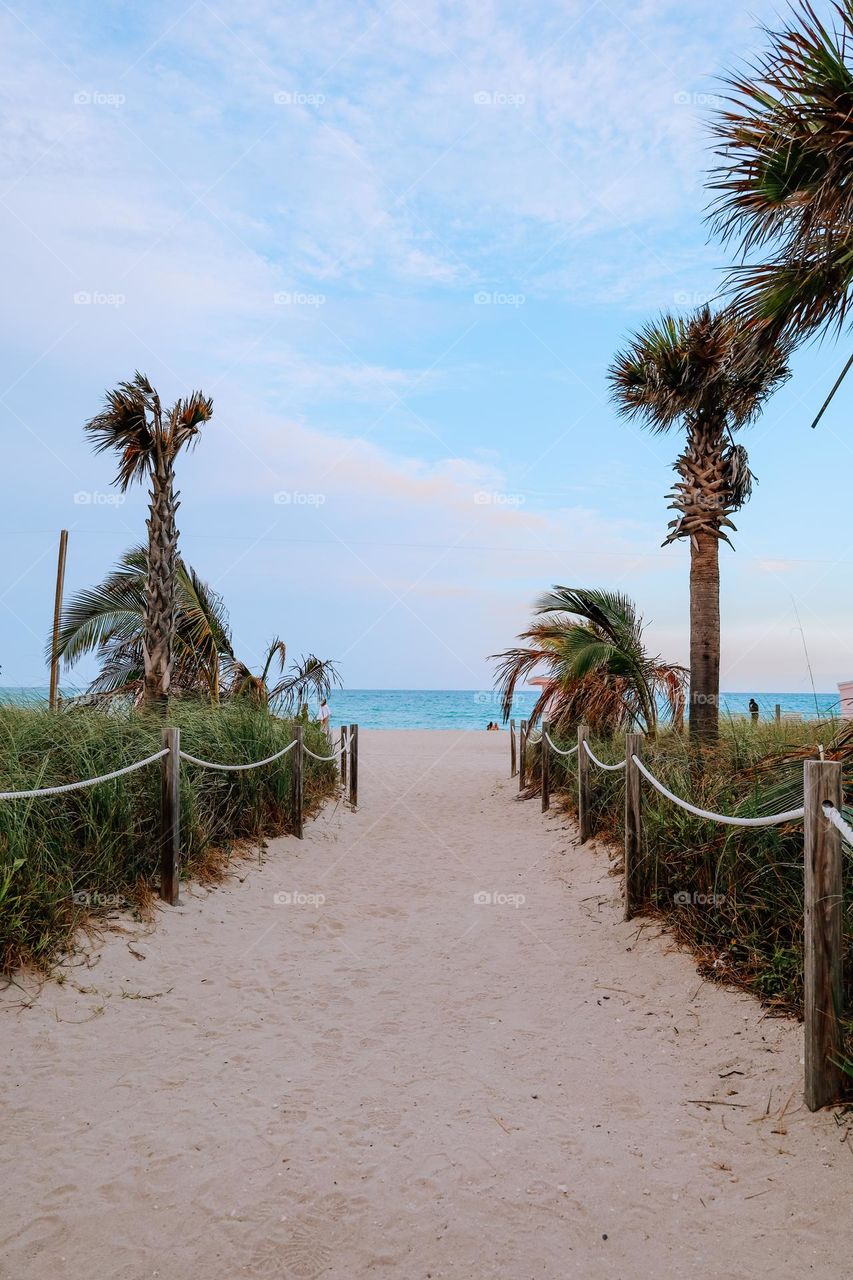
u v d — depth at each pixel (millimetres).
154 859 6789
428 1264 2832
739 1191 3182
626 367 10289
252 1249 2895
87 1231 2961
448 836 11242
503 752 27016
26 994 4754
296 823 9867
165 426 10531
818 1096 3576
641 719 11547
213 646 12727
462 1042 4699
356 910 7547
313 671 15352
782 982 4695
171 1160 3420
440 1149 3549
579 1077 4230
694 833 6047
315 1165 3416
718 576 10000
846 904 3930
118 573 13000
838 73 5180
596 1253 2881
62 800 6305
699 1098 3914
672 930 5941
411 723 69625
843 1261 2764
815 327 6090
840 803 3652
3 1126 3596
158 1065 4285
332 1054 4523
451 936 6801
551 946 6426
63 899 5586
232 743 9148
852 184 5234
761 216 5977
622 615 11383
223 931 6527
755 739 7781
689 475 10070
